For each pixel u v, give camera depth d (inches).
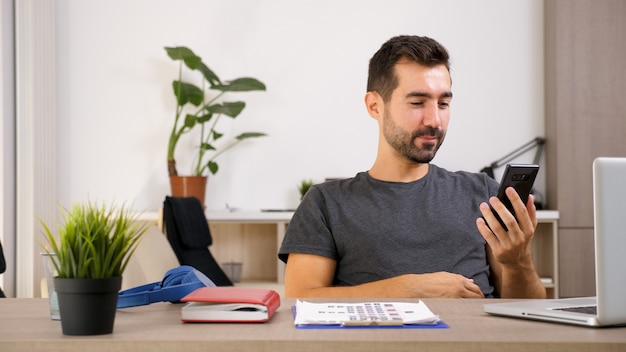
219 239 184.9
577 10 176.4
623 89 176.1
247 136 178.7
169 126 186.2
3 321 53.4
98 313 46.9
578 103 176.4
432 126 81.7
